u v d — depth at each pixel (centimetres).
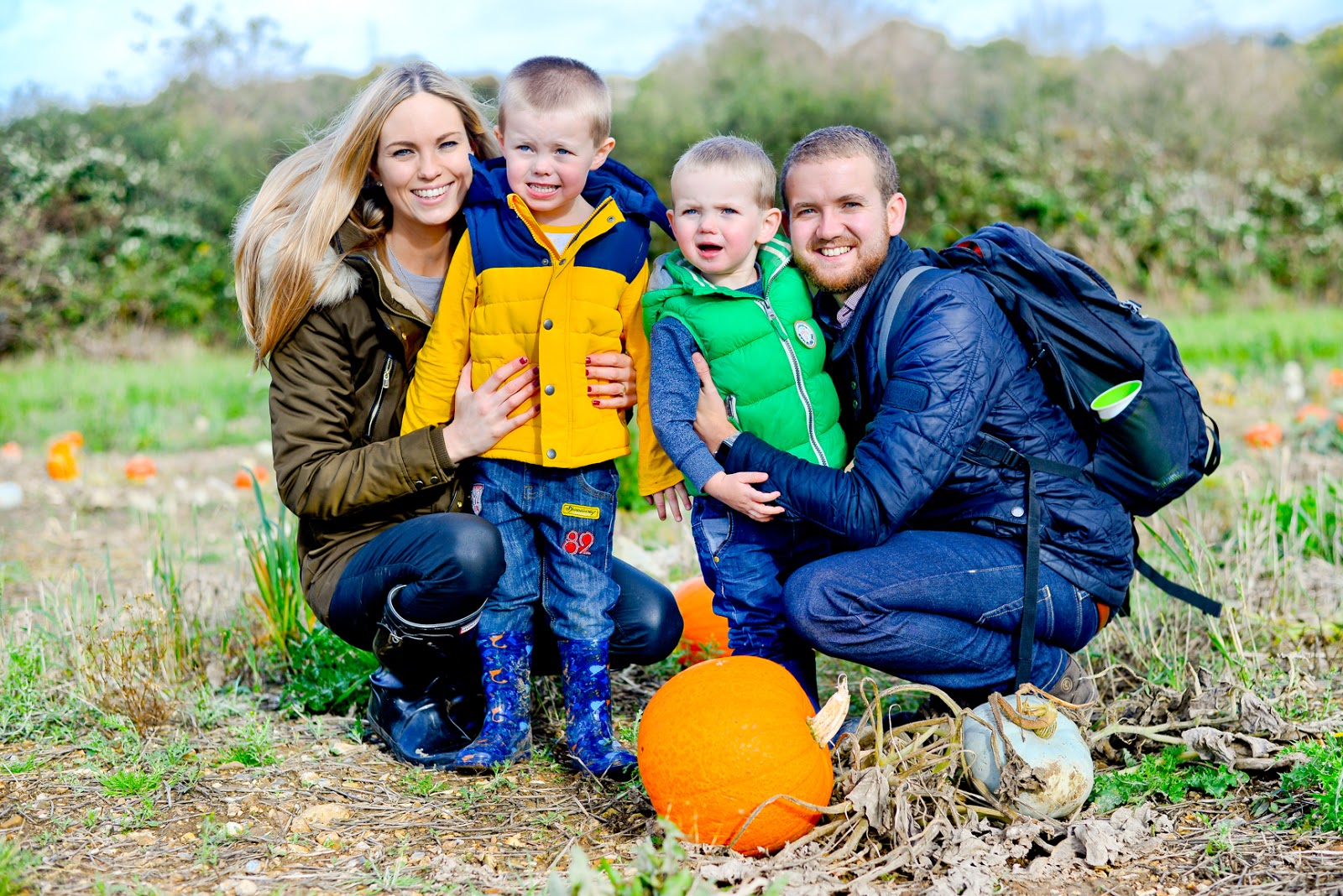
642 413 320
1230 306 1627
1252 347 1117
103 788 288
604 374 304
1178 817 267
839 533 277
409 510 318
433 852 258
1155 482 288
